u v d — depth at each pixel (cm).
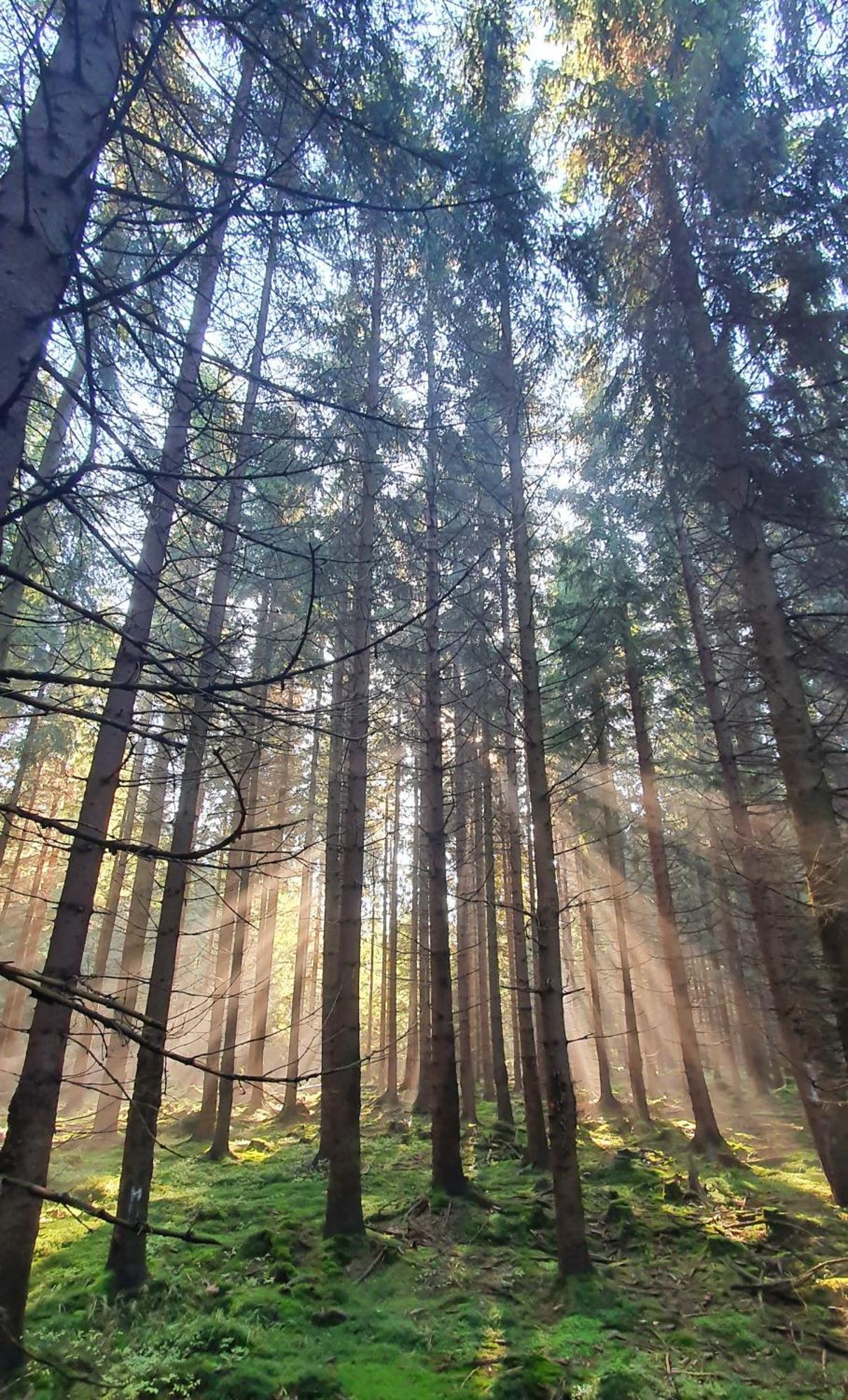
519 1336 589
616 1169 1091
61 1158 1145
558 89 866
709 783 1466
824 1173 977
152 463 383
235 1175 1070
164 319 413
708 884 1956
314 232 402
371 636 1082
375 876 2409
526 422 963
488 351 925
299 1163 1141
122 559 294
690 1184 980
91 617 222
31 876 1956
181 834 766
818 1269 644
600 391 1024
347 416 771
